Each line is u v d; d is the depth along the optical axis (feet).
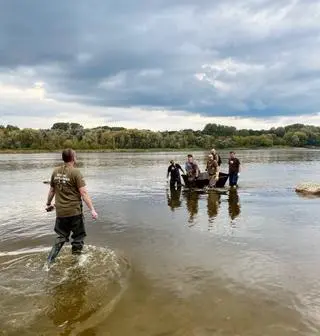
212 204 48.73
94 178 90.63
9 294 20.04
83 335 16.10
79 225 25.53
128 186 71.72
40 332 16.34
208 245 29.14
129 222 37.83
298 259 25.62
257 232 33.24
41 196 59.57
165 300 19.39
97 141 487.61
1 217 41.29
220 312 18.08
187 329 16.56
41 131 482.69
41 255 26.53
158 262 25.11
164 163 171.42
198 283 21.58
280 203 49.34
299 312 17.99
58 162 194.08
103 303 19.03
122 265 24.44
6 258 25.93
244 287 20.97
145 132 503.20
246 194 58.70
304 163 163.32
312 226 35.50
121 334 16.16
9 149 437.99
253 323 17.02
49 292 20.31
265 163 164.14
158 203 50.03
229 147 538.06
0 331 16.40
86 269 23.66
